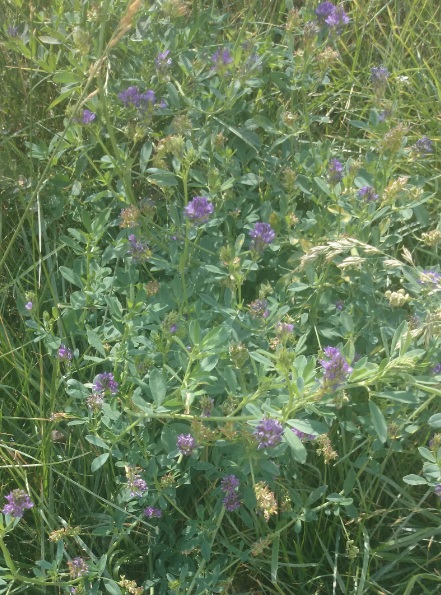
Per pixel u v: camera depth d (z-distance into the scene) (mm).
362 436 517
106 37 632
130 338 530
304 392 443
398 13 797
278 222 573
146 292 534
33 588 496
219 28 699
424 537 513
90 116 552
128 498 492
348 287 575
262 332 526
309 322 566
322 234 590
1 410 534
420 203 574
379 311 553
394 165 593
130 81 645
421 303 535
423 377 477
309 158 634
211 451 519
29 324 542
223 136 625
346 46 790
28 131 681
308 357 563
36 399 568
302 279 578
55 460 540
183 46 656
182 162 543
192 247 572
